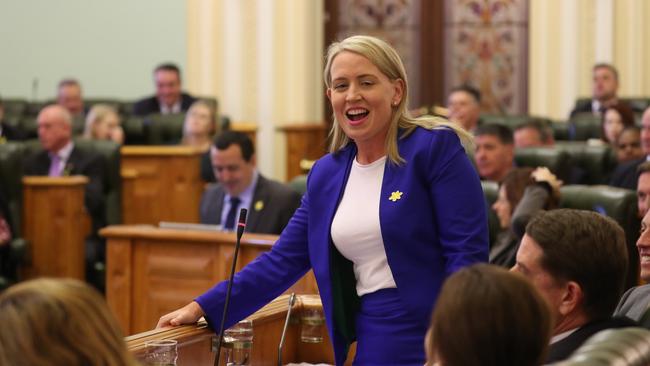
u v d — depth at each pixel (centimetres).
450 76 2489
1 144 1420
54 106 1605
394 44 2500
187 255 1038
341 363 609
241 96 2400
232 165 1127
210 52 2409
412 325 575
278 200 1135
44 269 1434
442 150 572
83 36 2525
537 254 495
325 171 600
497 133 1248
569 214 503
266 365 704
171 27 2472
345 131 583
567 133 1947
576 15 2308
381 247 579
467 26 2470
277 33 2380
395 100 582
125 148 1681
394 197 571
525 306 352
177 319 611
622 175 1299
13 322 334
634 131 1429
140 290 1060
